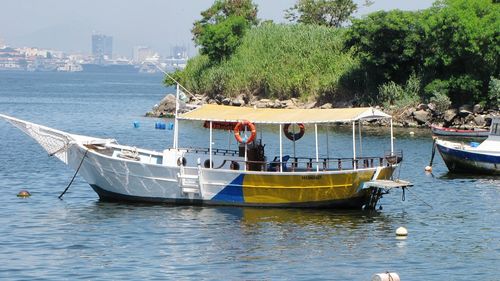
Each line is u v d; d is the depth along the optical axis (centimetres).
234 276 5731
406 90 18962
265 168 8056
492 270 5928
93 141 8394
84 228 7094
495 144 10531
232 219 7450
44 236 6812
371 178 7906
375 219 7588
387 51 19338
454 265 6047
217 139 14262
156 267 5950
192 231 7000
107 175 8094
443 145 10600
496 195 8962
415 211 8012
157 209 7850
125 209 7856
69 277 5703
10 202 8262
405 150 13162
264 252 6353
